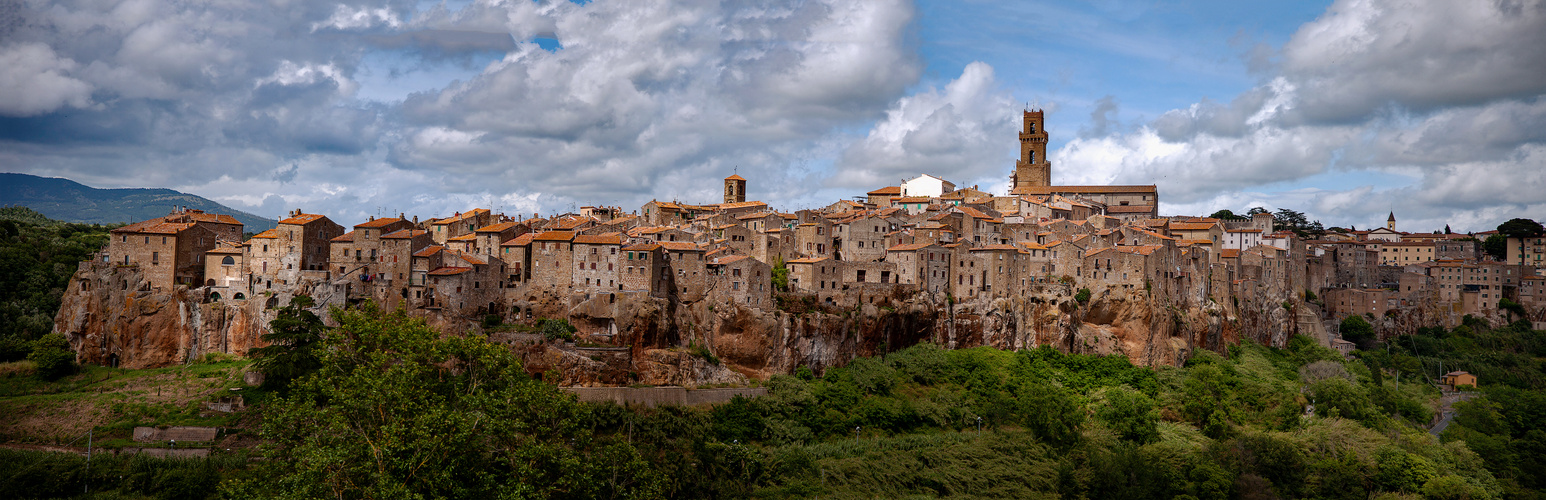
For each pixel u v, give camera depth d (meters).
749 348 180.88
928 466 166.38
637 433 155.12
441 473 111.75
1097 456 173.62
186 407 159.12
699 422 162.75
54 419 156.38
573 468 121.94
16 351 182.00
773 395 175.62
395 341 133.12
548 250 184.62
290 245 184.62
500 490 114.81
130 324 178.00
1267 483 170.88
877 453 166.62
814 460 160.25
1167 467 171.62
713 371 178.50
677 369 174.75
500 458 120.38
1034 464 169.75
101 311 179.75
